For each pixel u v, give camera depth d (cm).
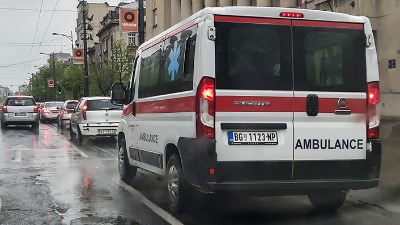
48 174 1023
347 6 1675
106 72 4134
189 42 592
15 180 945
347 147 593
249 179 561
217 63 555
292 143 573
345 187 588
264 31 570
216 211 679
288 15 577
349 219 638
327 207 680
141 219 638
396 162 959
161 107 687
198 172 557
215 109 552
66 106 2583
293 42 579
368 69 605
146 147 762
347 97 594
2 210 693
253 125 561
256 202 740
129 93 880
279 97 570
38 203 740
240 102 558
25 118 2584
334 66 593
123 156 928
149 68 762
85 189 853
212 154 547
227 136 555
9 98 2612
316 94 582
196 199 636
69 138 1998
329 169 588
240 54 562
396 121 1489
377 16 1603
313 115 580
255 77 565
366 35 605
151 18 4162
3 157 1321
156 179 955
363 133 601
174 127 630
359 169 600
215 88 552
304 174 579
